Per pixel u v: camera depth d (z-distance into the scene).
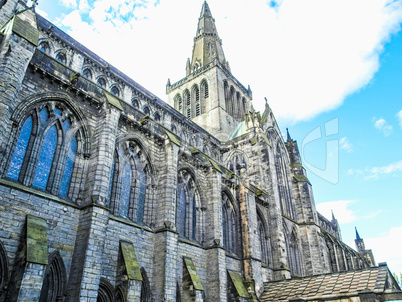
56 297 25.70
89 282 25.88
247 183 57.88
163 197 37.97
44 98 30.11
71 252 27.45
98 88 36.09
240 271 49.31
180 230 42.41
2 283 22.45
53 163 30.17
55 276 26.20
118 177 35.72
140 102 56.62
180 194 44.19
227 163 73.44
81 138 32.78
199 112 95.00
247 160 70.81
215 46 111.19
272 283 51.41
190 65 111.19
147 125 40.91
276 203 64.00
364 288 38.16
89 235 27.19
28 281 22.08
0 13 37.56
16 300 21.27
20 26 28.27
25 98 28.45
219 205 46.22
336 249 89.31
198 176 47.53
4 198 24.48
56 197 28.38
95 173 30.56
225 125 90.06
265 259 58.19
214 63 97.19
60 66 32.78
